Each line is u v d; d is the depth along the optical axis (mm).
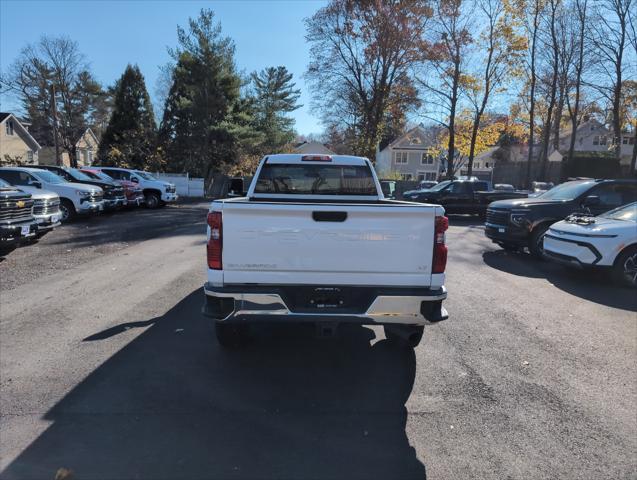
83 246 11273
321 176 6066
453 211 19797
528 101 38688
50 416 3447
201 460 2934
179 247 11281
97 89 45750
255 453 3020
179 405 3641
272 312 3816
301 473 2818
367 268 3836
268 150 43812
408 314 3875
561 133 67812
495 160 68375
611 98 32531
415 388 4012
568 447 3160
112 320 5695
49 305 6297
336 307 3873
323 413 3561
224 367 4387
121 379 4082
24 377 4098
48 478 2746
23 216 9750
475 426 3410
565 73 33844
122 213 19703
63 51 42062
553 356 4766
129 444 3096
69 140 44750
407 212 3785
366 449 3092
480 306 6574
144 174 23016
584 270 8141
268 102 47875
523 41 31328
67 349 4750
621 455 3078
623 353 4867
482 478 2812
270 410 3592
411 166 65125
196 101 33375
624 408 3713
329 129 36562
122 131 37844
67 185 15539
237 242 3793
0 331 5262
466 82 32281
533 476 2842
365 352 4824
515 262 10133
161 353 4688
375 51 31547
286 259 3809
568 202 10328
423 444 3166
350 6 30938
